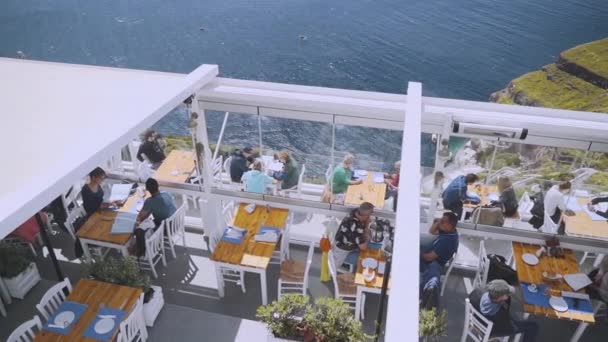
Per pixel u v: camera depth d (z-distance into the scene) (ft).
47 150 14.43
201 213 22.97
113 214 21.52
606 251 18.80
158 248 21.09
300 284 18.97
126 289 16.93
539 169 19.79
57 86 19.69
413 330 5.89
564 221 19.86
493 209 20.02
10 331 18.33
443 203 21.21
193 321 18.75
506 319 15.58
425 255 18.28
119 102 17.83
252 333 18.25
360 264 18.31
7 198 10.22
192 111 19.53
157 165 25.63
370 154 21.26
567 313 15.90
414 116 13.04
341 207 21.12
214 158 24.25
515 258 18.60
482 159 20.43
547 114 17.42
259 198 21.74
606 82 49.11
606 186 18.99
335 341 14.85
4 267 19.08
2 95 18.81
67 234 23.70
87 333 15.12
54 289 16.31
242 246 19.30
